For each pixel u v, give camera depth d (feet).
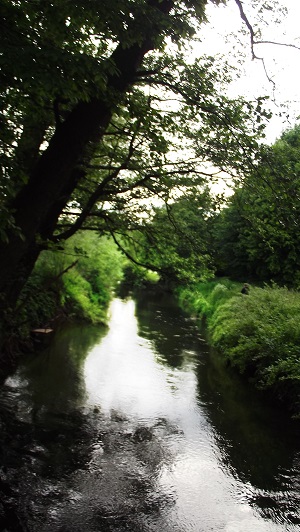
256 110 20.76
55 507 18.79
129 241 32.27
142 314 78.89
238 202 25.63
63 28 14.83
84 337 52.60
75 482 20.83
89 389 34.14
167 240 31.63
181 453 25.00
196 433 27.99
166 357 46.70
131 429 27.63
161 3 19.26
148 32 16.56
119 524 18.16
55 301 54.54
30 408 28.76
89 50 18.43
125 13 15.21
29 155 26.84
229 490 21.56
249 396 36.24
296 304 42.73
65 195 26.07
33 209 17.20
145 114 18.06
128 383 36.73
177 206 32.27
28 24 14.40
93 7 14.15
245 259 88.07
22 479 20.42
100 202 31.14
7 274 17.28
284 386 34.81
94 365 40.98
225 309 58.34
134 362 43.42
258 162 21.79
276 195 21.31
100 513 18.78
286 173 21.33
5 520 17.57
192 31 17.48
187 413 31.32
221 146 23.99
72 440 25.02
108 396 33.14
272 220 22.40
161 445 25.73
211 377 40.83
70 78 13.41
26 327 42.63
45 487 20.11
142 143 26.73
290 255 53.42
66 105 20.29
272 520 19.40
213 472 23.21
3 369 34.91
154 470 22.79
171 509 19.56
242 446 26.61
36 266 51.24
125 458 23.75
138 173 29.76
